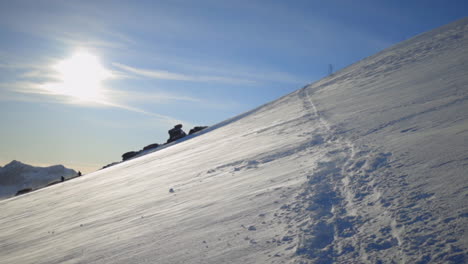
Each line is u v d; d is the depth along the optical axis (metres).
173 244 4.59
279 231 3.93
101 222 7.84
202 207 6.22
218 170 10.03
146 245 4.93
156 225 5.93
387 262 2.70
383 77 18.02
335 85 23.98
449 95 8.82
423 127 6.74
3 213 19.94
